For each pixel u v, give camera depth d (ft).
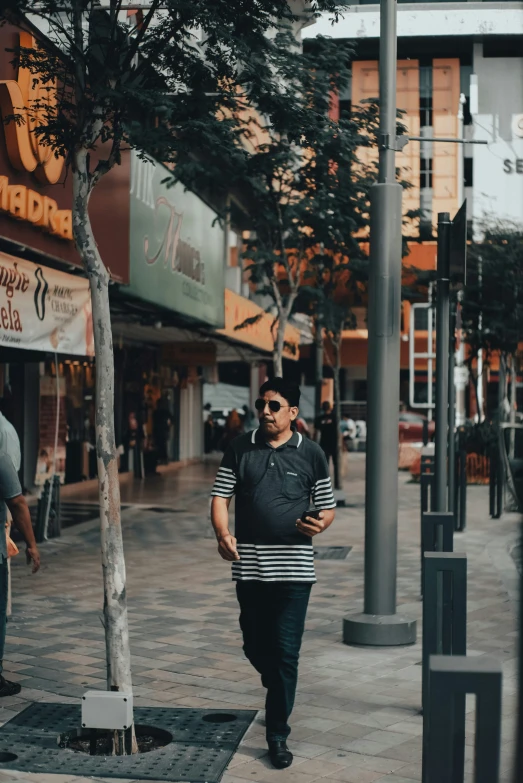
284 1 22.77
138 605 30.37
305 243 47.39
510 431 61.05
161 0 21.08
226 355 104.83
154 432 97.09
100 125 19.89
